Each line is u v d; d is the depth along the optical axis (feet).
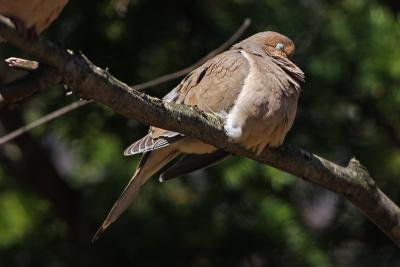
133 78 39.93
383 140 42.01
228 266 41.47
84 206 42.80
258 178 40.09
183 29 40.45
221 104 28.78
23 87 20.80
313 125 41.01
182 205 40.78
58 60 20.59
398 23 40.93
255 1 39.78
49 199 42.60
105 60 39.91
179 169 29.22
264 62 29.66
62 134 41.11
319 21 40.09
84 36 39.60
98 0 39.09
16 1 21.29
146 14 39.86
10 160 42.60
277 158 28.02
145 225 40.47
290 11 39.88
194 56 39.99
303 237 40.96
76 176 43.68
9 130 41.16
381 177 41.57
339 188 28.32
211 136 25.50
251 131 27.63
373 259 42.55
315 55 39.73
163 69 39.96
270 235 40.55
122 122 39.86
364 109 42.09
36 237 42.52
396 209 29.07
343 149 41.42
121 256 42.09
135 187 28.86
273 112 28.07
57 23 39.17
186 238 40.88
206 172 39.55
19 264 42.52
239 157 38.68
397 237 29.48
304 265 41.06
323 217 45.98
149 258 41.45
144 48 40.19
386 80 39.86
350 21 40.32
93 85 21.44
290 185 40.88
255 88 28.32
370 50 39.91
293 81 29.19
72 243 42.83
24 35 19.80
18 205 41.68
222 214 40.55
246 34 39.52
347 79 40.37
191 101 29.45
